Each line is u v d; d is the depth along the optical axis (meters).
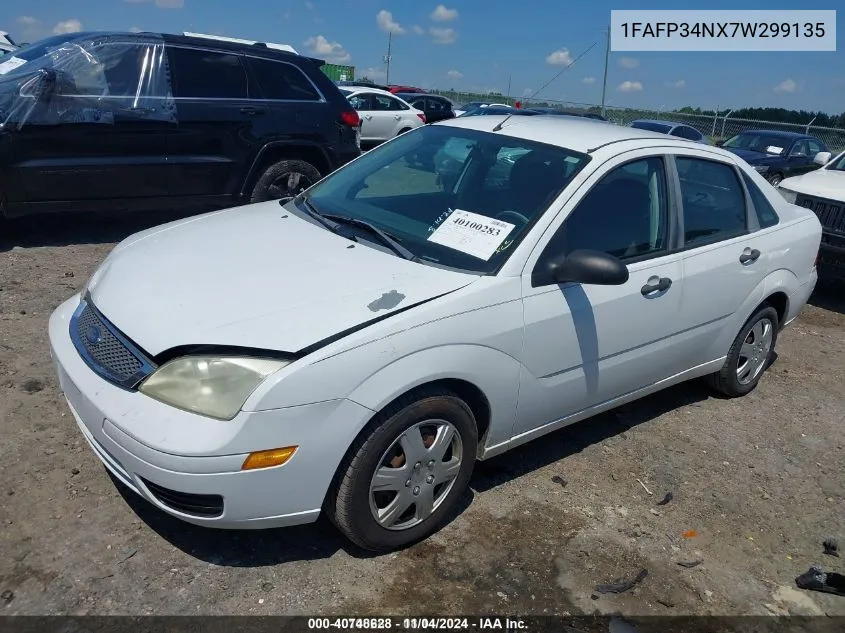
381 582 2.78
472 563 2.94
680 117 25.91
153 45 6.53
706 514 3.50
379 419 2.67
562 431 4.12
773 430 4.45
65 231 6.97
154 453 2.40
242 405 2.42
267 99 7.16
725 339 4.36
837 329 6.69
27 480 3.10
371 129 17.34
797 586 3.09
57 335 3.01
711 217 4.10
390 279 2.92
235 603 2.60
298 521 2.63
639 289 3.54
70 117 6.07
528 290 3.07
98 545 2.79
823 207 7.44
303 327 2.58
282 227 3.52
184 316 2.65
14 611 2.46
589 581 2.93
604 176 3.46
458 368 2.82
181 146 6.69
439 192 3.63
